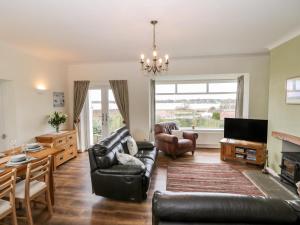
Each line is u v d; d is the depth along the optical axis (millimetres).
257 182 3562
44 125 4777
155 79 6051
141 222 2451
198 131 6172
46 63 4875
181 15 2521
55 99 5199
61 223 2439
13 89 3943
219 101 6211
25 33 3152
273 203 1162
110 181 2867
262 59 4863
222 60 5047
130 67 5512
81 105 5715
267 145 4277
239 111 5500
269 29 3047
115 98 5555
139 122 5609
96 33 3178
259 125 4453
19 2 2158
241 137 4727
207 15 2527
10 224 2408
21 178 2715
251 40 3609
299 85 3176
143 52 4441
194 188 3350
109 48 4094
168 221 1178
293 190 3242
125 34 3246
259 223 1125
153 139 6000
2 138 4039
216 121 6277
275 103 3918
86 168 4344
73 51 4301
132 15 2516
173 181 3621
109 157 2994
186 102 6383
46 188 2529
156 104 6477
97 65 5648
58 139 4473
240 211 1123
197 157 5105
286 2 2191
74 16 2535
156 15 2520
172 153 4922
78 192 3221
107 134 5875
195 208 1148
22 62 4141
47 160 2516
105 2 2172
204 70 5145
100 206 2807
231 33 3229
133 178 2812
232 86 6082
